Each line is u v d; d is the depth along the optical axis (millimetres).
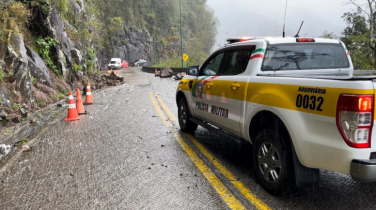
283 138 3340
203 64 5594
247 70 4129
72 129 7309
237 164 4676
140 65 72188
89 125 7711
